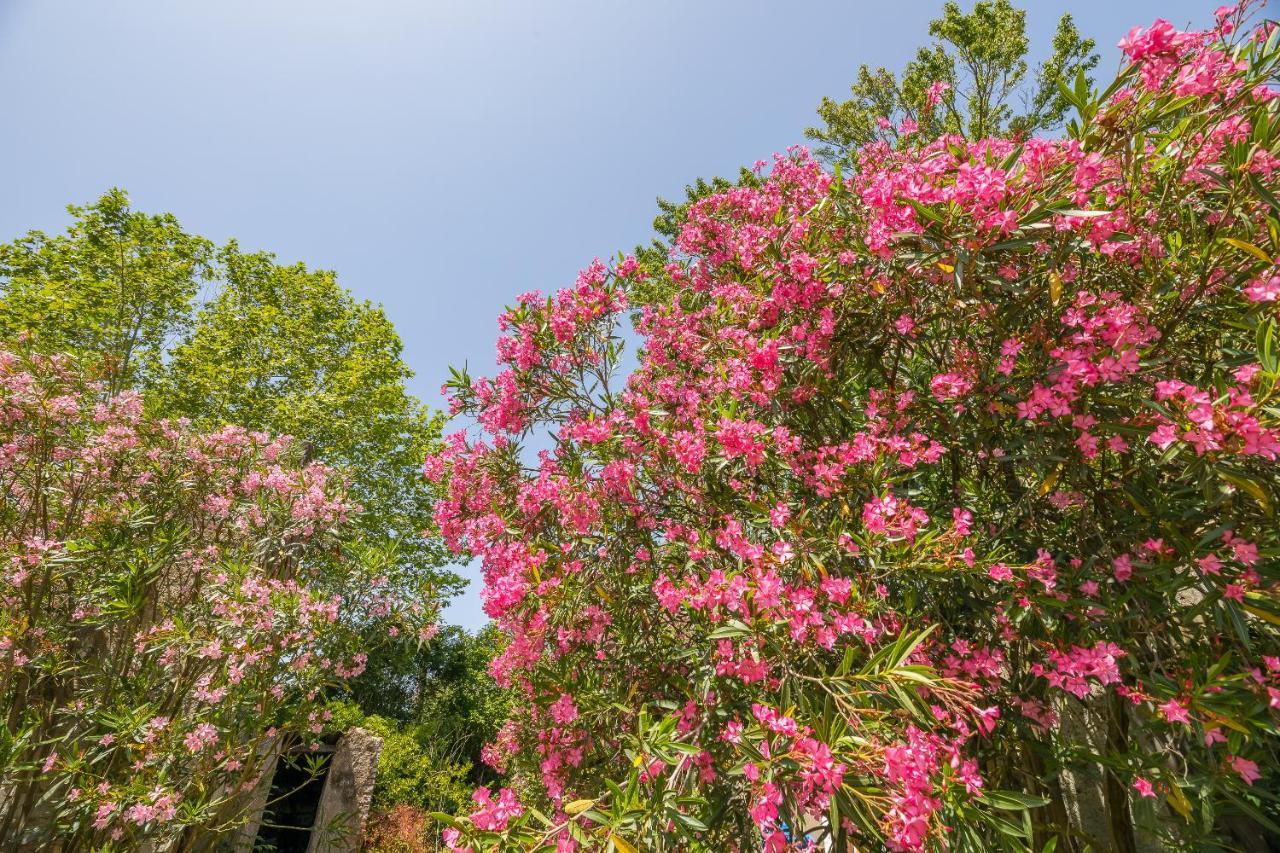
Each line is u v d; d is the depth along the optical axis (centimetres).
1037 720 294
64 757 485
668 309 500
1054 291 259
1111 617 256
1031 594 263
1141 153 252
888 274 319
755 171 527
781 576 275
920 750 202
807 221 385
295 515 601
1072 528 314
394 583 655
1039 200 245
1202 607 235
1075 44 967
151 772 461
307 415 1391
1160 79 224
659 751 238
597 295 457
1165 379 265
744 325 404
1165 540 259
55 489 576
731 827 278
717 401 363
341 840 726
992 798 203
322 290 1598
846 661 235
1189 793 255
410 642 621
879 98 1109
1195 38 229
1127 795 338
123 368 1166
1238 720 216
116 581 526
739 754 248
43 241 1323
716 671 288
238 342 1433
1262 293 218
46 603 550
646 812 218
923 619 292
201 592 601
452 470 445
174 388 1376
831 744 207
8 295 1228
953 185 253
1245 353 238
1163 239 265
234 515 635
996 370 285
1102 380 253
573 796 336
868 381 375
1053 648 258
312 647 552
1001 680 295
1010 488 340
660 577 334
